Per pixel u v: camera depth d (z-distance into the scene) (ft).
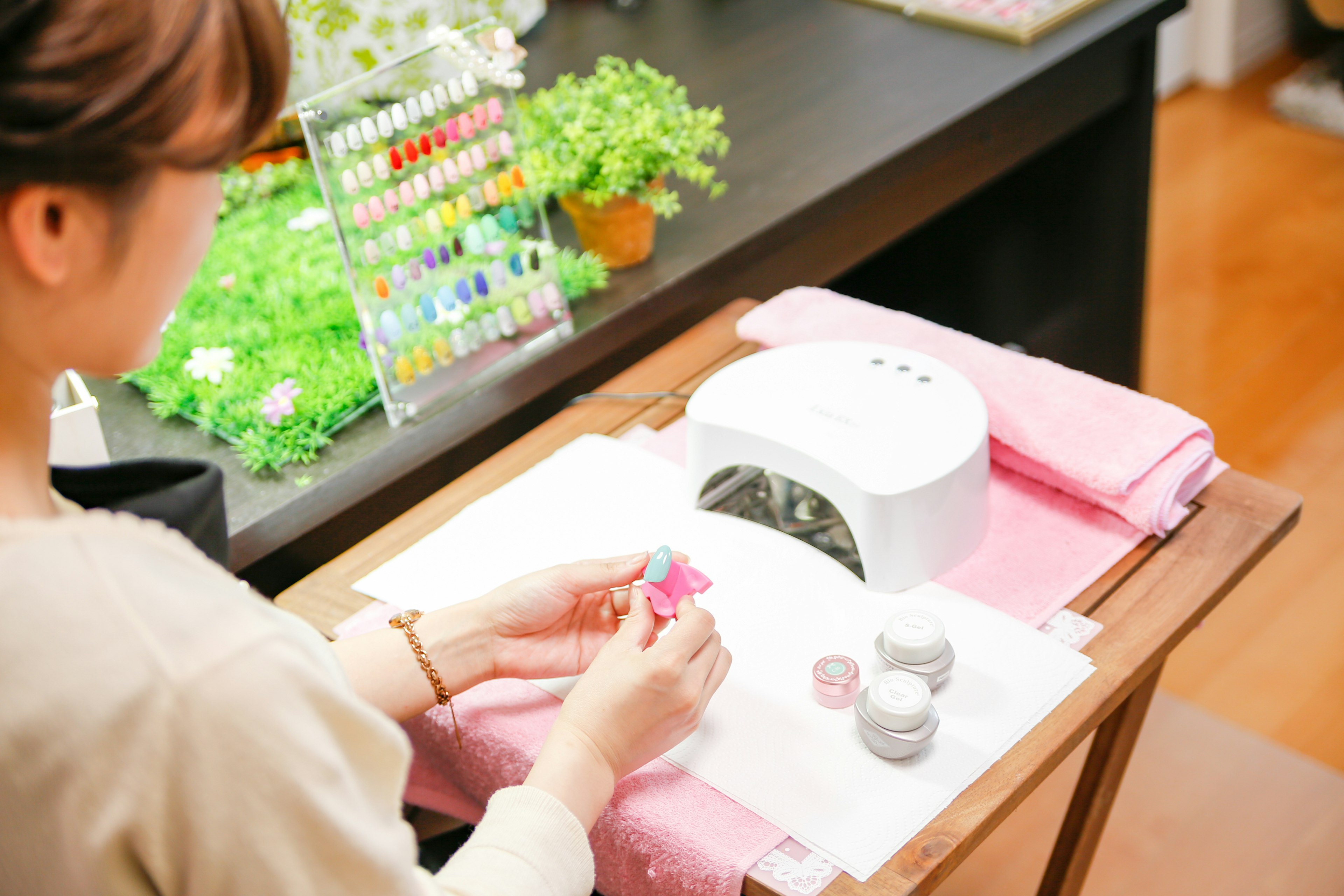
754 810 2.37
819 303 3.83
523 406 4.09
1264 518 3.05
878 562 2.82
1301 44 10.83
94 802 1.36
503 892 1.90
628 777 2.46
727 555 3.01
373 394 4.04
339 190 3.64
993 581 2.93
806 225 4.76
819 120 5.27
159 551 1.46
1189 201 8.95
